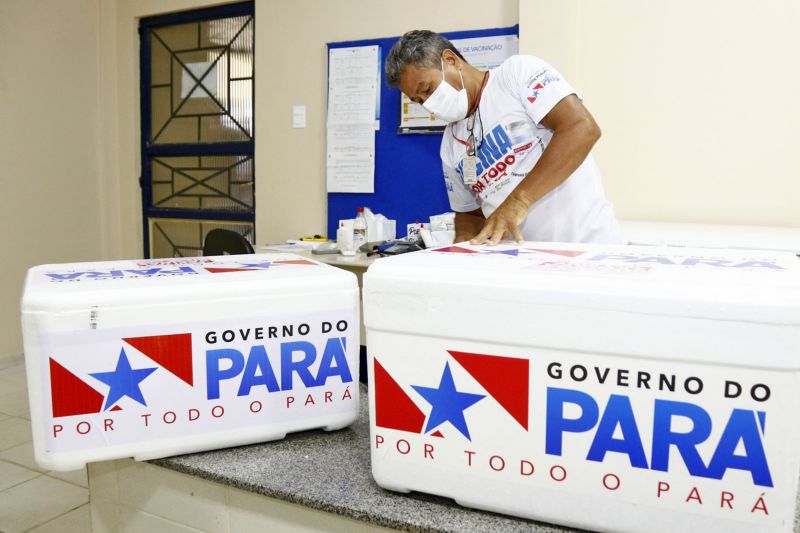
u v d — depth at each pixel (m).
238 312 0.76
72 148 3.93
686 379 0.53
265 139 3.53
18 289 3.66
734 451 0.53
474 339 0.61
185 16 3.77
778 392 0.51
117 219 4.17
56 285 0.74
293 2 3.34
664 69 2.51
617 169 2.63
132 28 3.95
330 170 3.29
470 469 0.63
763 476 0.52
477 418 0.62
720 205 2.47
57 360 0.70
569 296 0.56
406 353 0.65
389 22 3.09
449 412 0.63
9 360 3.60
